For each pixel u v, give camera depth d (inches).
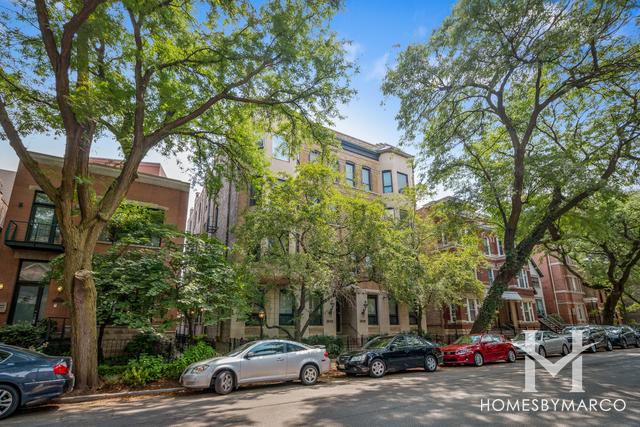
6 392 272.5
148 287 458.6
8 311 546.9
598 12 494.6
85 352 363.9
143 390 373.4
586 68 601.6
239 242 573.3
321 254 580.7
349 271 573.3
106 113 374.3
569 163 555.8
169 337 592.7
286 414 259.0
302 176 567.8
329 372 516.1
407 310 963.3
